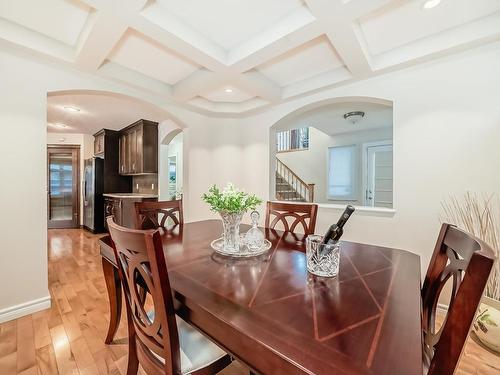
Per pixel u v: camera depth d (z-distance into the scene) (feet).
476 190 6.14
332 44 6.08
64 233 16.94
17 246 6.31
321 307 2.45
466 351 5.26
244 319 2.24
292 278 3.19
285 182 21.36
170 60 7.55
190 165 11.48
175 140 18.89
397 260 3.92
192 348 3.34
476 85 6.11
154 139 15.17
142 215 6.43
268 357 1.90
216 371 3.23
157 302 2.64
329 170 18.51
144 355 3.33
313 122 13.66
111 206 15.84
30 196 6.48
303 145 21.22
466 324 1.77
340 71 8.01
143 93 8.99
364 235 7.95
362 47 6.18
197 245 4.76
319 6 4.84
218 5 5.28
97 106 11.80
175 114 10.53
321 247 3.39
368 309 2.41
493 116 5.93
